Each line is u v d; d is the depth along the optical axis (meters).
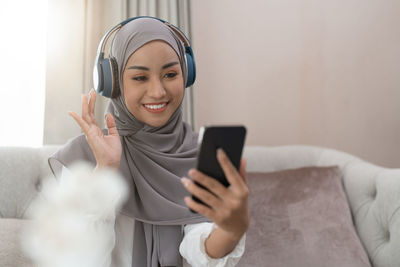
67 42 1.96
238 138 0.70
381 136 2.40
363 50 2.40
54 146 1.69
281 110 2.39
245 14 2.36
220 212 0.70
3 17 1.92
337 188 1.60
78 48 1.97
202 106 2.33
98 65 1.07
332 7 2.39
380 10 2.39
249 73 2.37
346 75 2.40
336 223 1.49
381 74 2.40
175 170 1.19
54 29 1.95
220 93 2.35
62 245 1.05
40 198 1.56
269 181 1.64
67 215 1.03
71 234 1.03
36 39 1.96
